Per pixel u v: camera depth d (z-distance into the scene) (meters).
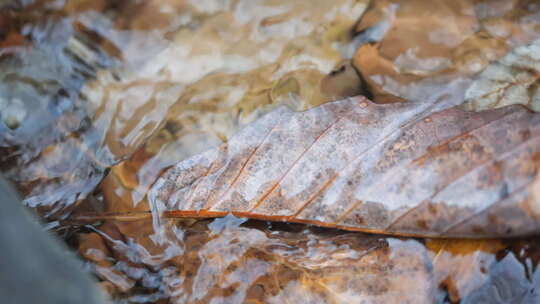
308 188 0.41
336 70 0.43
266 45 0.43
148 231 0.41
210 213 0.41
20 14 0.43
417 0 0.43
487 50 0.43
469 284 0.40
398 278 0.40
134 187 0.41
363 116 0.42
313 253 0.40
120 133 0.42
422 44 0.43
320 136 0.41
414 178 0.40
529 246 0.40
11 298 0.36
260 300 0.40
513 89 0.42
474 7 0.43
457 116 0.41
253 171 0.41
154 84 0.43
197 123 0.42
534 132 0.40
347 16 0.43
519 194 0.40
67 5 0.43
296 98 0.42
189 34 0.43
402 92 0.42
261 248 0.41
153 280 0.40
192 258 0.41
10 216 0.36
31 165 0.42
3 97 0.42
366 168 0.41
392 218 0.40
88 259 0.40
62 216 0.41
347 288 0.40
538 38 0.43
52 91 0.43
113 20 0.43
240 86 0.43
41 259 0.36
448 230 0.40
